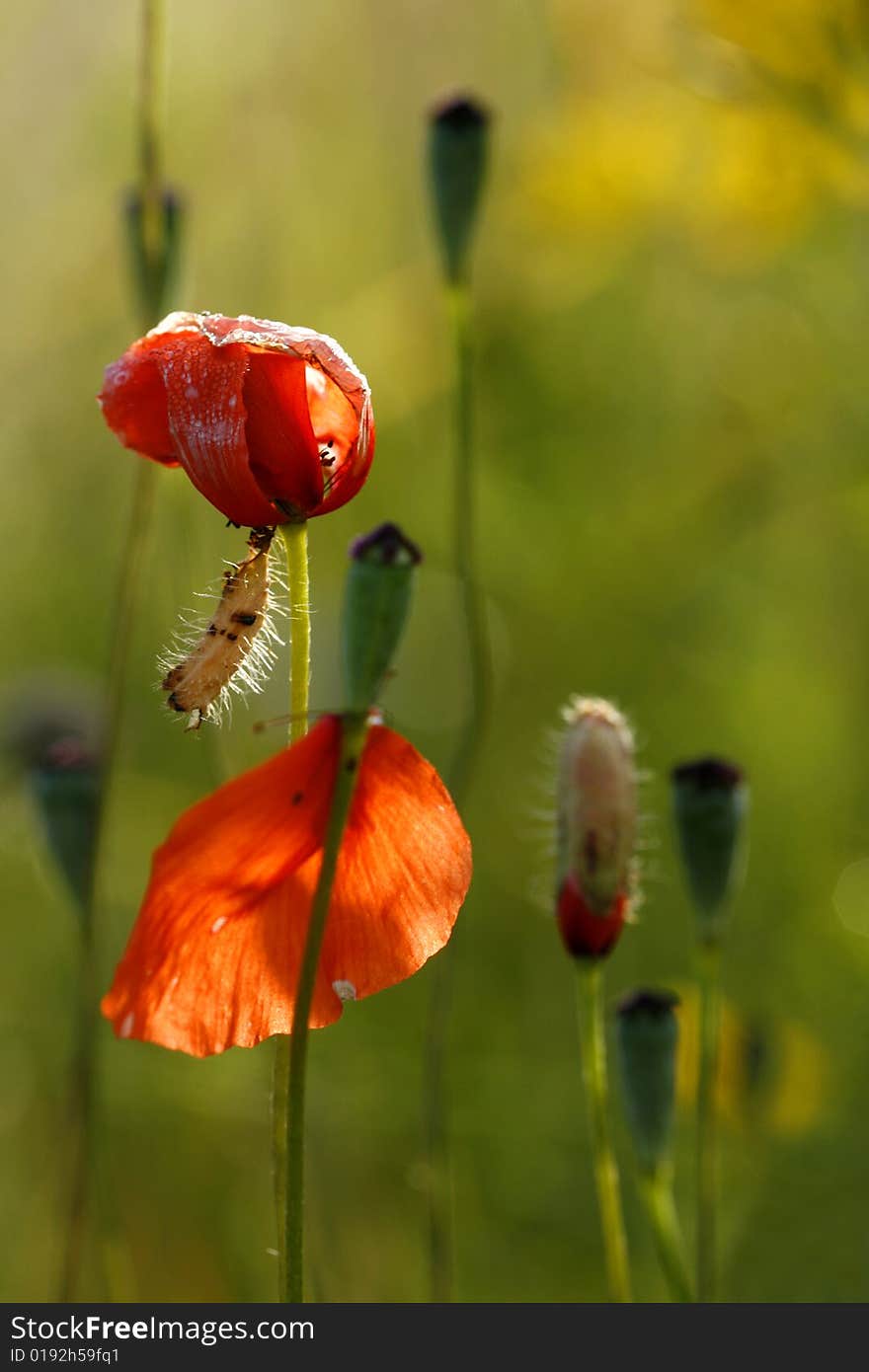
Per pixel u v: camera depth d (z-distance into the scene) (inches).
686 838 24.1
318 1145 28.0
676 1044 23.7
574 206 36.3
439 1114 25.5
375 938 21.1
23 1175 29.7
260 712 29.9
